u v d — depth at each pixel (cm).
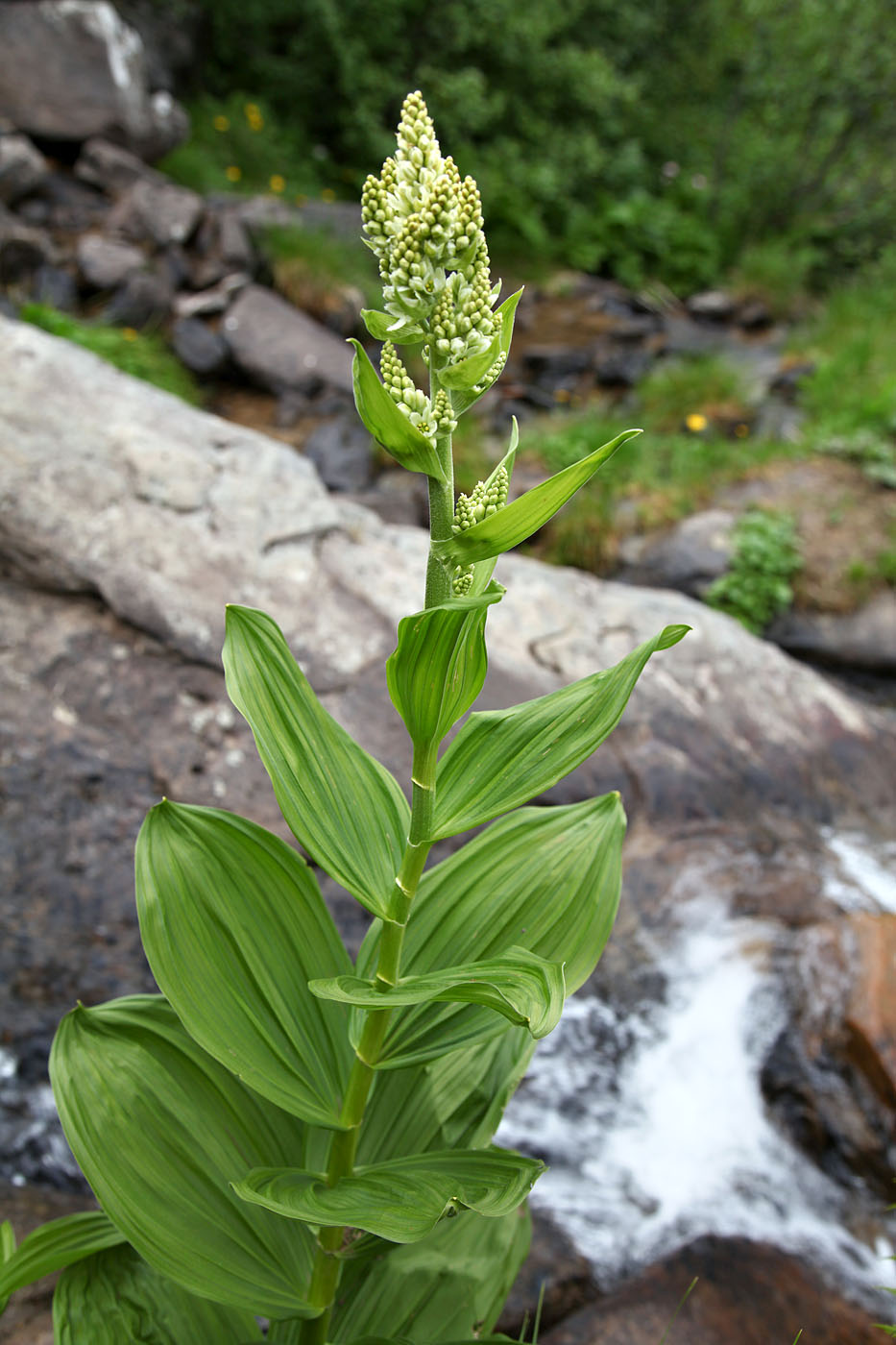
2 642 368
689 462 657
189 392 685
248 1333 159
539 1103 297
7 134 786
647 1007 326
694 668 436
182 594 381
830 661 545
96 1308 152
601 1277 238
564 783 381
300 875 152
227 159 1028
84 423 414
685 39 1313
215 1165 147
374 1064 138
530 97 1229
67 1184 256
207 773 358
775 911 348
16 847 329
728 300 1052
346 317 806
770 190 1195
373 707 375
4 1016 290
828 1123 278
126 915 324
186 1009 138
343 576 408
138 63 883
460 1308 167
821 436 679
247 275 784
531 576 455
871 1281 245
